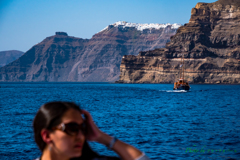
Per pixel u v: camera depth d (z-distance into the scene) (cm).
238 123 4391
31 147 2836
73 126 330
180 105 8381
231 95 14975
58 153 337
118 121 4738
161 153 2533
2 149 2739
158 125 4225
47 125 328
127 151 369
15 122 4697
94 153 375
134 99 11462
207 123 4412
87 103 9219
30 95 15325
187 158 2358
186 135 3359
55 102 347
